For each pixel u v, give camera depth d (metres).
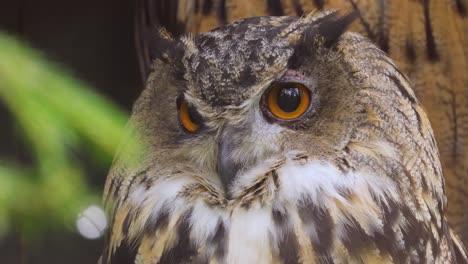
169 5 2.76
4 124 2.79
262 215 2.50
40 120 1.69
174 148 2.52
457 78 2.75
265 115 2.51
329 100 2.50
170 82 2.51
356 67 2.49
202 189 2.52
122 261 2.52
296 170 2.50
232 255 2.49
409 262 2.49
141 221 2.52
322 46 2.49
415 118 2.50
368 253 2.49
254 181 2.51
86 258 2.86
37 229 1.72
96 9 2.87
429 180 2.51
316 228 2.49
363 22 2.72
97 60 2.88
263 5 2.72
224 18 2.73
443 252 2.52
